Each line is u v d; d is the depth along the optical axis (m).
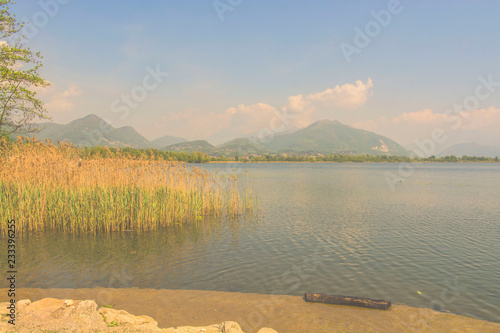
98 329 7.51
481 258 15.37
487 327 8.85
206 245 17.42
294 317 9.30
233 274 13.12
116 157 24.11
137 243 17.64
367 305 10.01
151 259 14.98
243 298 10.72
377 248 17.05
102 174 23.02
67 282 12.01
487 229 21.69
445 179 72.94
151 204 21.22
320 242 18.20
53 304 9.13
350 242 18.22
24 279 12.25
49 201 20.25
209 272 13.32
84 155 24.59
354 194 42.06
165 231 20.44
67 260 14.64
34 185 20.84
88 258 14.98
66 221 19.91
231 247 17.09
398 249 16.86
